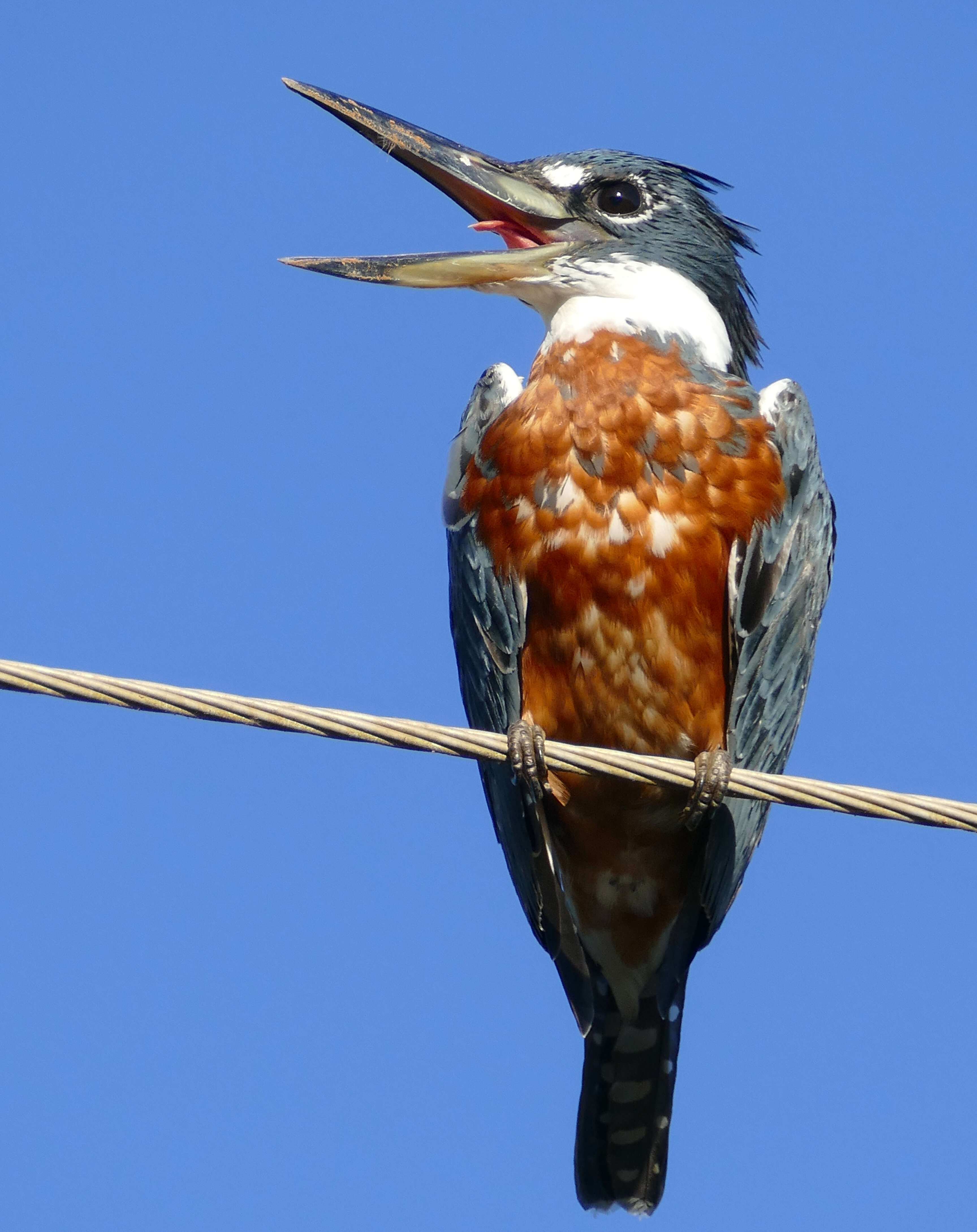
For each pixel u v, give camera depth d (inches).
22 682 302.8
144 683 309.7
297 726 319.3
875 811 334.0
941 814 335.0
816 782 335.3
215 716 314.8
